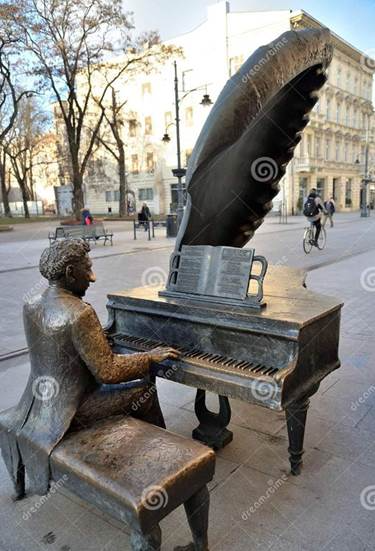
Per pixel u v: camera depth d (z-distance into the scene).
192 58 31.48
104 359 1.89
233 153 2.36
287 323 1.92
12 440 2.02
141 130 36.69
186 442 1.78
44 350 1.90
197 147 2.08
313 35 2.14
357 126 36.25
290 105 2.43
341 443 2.66
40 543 1.98
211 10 29.19
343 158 35.59
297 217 28.50
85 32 19.95
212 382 1.98
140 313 2.49
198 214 2.52
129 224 25.09
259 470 2.43
